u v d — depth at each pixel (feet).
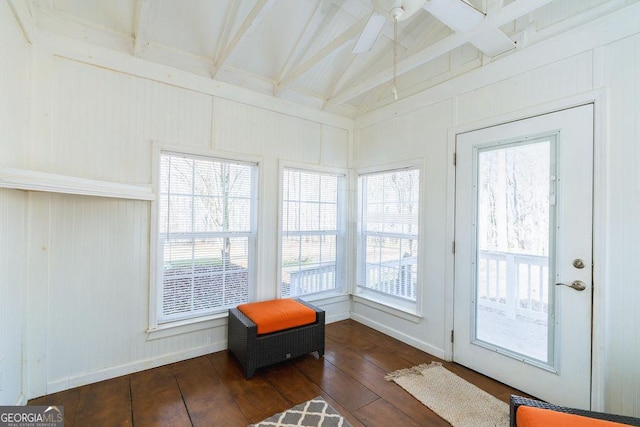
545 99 6.61
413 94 9.60
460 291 8.18
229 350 8.88
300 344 8.17
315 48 9.23
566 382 6.20
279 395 6.72
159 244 7.99
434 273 8.86
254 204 9.64
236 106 9.17
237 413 6.08
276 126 10.02
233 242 9.25
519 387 6.93
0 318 5.12
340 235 11.87
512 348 7.11
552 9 6.61
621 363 5.60
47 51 6.52
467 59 8.18
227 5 7.59
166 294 8.12
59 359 6.67
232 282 9.23
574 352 6.11
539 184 6.70
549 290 6.50
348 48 9.36
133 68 7.52
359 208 11.73
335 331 10.62
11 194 5.53
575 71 6.18
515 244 7.11
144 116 7.68
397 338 9.92
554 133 6.44
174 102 8.11
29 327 6.29
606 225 5.75
